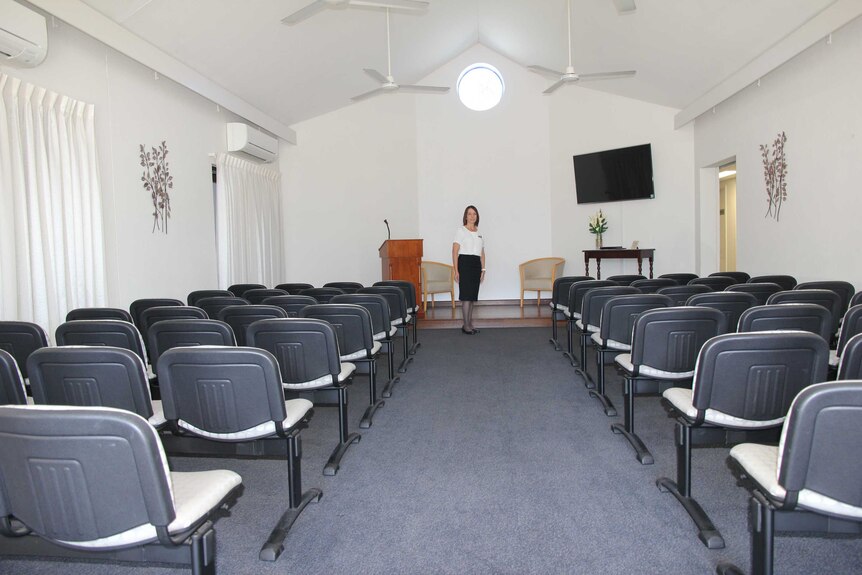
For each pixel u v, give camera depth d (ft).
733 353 6.10
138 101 16.49
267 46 19.07
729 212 33.71
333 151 28.94
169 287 18.01
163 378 6.26
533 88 30.58
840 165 15.05
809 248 16.61
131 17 14.40
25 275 12.02
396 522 7.48
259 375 6.16
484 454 9.86
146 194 16.84
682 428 7.45
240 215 22.61
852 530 4.66
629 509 7.66
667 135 26.53
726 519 7.34
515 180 30.86
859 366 5.47
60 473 3.91
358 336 11.06
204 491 4.86
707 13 17.04
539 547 6.76
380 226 29.99
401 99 30.55
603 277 29.04
